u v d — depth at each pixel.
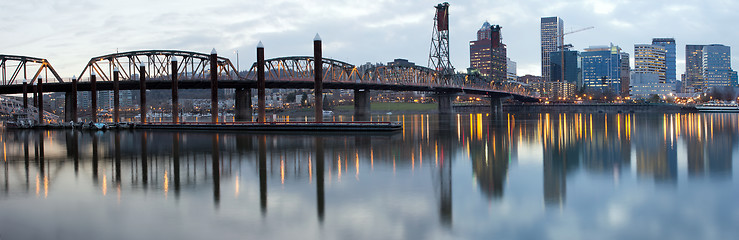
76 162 43.56
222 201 26.41
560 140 66.38
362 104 159.88
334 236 20.39
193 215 23.62
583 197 27.16
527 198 26.94
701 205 25.23
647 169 37.56
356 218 22.98
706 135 74.94
